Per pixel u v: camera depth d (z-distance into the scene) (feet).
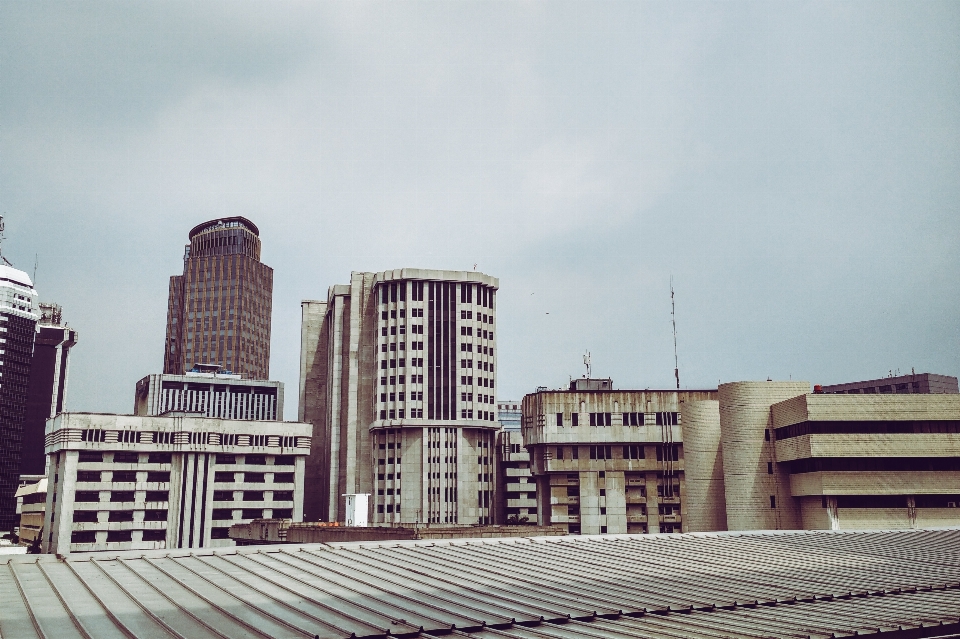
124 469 642.22
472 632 108.99
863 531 261.24
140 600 122.52
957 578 162.91
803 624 115.14
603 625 113.91
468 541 209.97
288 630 105.50
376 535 402.52
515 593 136.56
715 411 429.38
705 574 162.71
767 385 400.06
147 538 640.99
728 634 106.93
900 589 148.97
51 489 650.02
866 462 364.38
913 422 369.91
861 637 109.70
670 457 524.52
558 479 525.75
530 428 542.98
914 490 362.74
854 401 368.27
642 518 517.14
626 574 160.86
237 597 125.90
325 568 159.63
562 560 180.14
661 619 119.24
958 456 363.76
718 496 418.51
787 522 385.29
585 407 531.50
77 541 615.98
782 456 387.34
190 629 105.29
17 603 120.26
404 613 117.91
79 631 104.42
